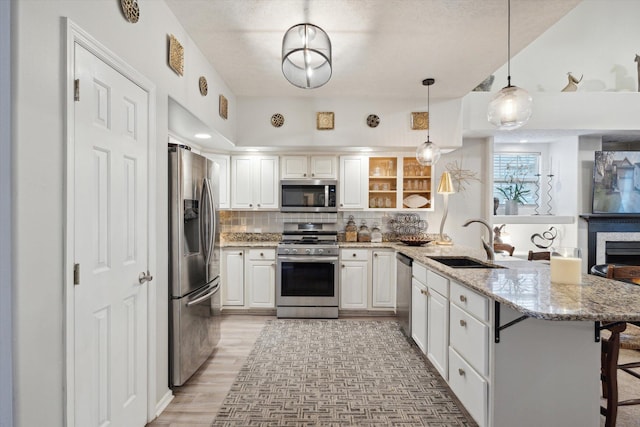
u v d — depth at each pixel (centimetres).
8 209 101
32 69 108
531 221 461
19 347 103
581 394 159
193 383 237
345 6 210
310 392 225
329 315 386
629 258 477
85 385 135
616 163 459
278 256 387
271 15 220
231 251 398
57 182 119
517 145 519
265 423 192
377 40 253
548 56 505
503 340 157
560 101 421
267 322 371
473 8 212
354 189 417
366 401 215
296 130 383
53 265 117
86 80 133
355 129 383
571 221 470
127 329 167
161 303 203
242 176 418
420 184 437
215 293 284
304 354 286
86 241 135
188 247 236
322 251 387
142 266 181
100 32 143
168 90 212
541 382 158
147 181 186
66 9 122
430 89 357
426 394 223
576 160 466
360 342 312
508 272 207
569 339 158
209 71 292
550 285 171
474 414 175
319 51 192
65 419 122
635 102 421
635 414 197
